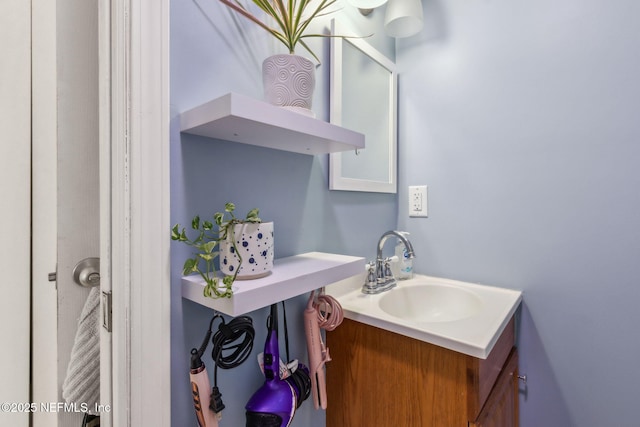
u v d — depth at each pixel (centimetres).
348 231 110
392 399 83
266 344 75
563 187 104
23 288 67
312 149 84
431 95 131
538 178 108
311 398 93
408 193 138
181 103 64
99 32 59
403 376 81
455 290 118
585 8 99
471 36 121
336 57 101
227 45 72
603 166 97
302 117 64
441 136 129
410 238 138
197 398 61
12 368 66
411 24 121
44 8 62
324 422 97
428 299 121
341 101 104
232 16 73
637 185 92
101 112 58
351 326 92
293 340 88
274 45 83
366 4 104
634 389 93
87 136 65
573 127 102
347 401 93
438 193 130
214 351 65
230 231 60
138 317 57
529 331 110
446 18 127
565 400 104
